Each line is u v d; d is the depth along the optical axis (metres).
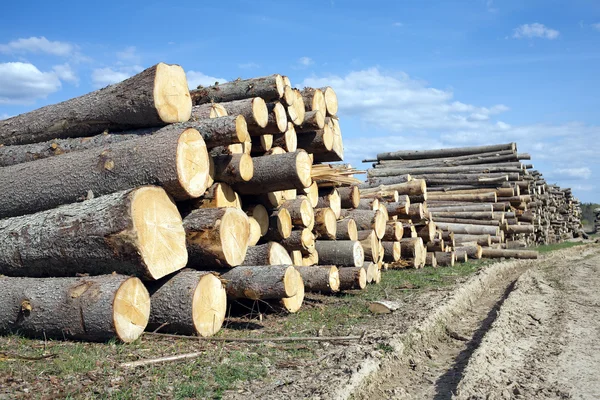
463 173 19.59
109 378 4.97
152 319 6.59
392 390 5.39
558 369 5.94
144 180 6.71
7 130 8.88
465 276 12.78
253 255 8.22
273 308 8.00
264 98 9.01
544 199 26.23
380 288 10.73
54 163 7.44
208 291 6.70
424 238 14.75
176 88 7.78
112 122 7.99
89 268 6.54
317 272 9.08
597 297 10.61
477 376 5.47
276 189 8.27
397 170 20.11
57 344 6.02
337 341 6.60
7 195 7.50
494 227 18.19
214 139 7.37
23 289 6.38
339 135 11.44
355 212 11.77
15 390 4.61
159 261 6.37
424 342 7.07
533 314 8.85
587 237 36.09
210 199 7.57
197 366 5.45
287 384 5.03
